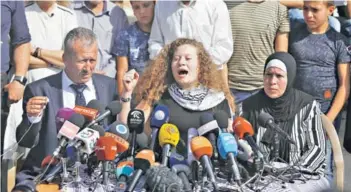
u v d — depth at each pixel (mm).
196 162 3977
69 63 4852
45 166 4172
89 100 4902
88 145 4008
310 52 5949
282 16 6055
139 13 5953
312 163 4402
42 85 4871
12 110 5027
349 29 6250
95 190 3938
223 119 4227
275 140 4488
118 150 4125
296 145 4543
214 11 5824
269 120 4418
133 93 4754
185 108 4535
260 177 4094
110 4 6211
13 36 5477
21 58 5508
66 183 4004
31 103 4527
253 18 6004
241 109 4785
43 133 4719
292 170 4270
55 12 5871
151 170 3850
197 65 4605
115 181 4094
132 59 6027
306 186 4078
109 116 4434
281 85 4645
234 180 3980
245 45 6023
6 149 4590
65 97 4855
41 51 5770
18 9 5449
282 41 6074
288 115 4680
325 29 6012
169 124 4250
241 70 6051
